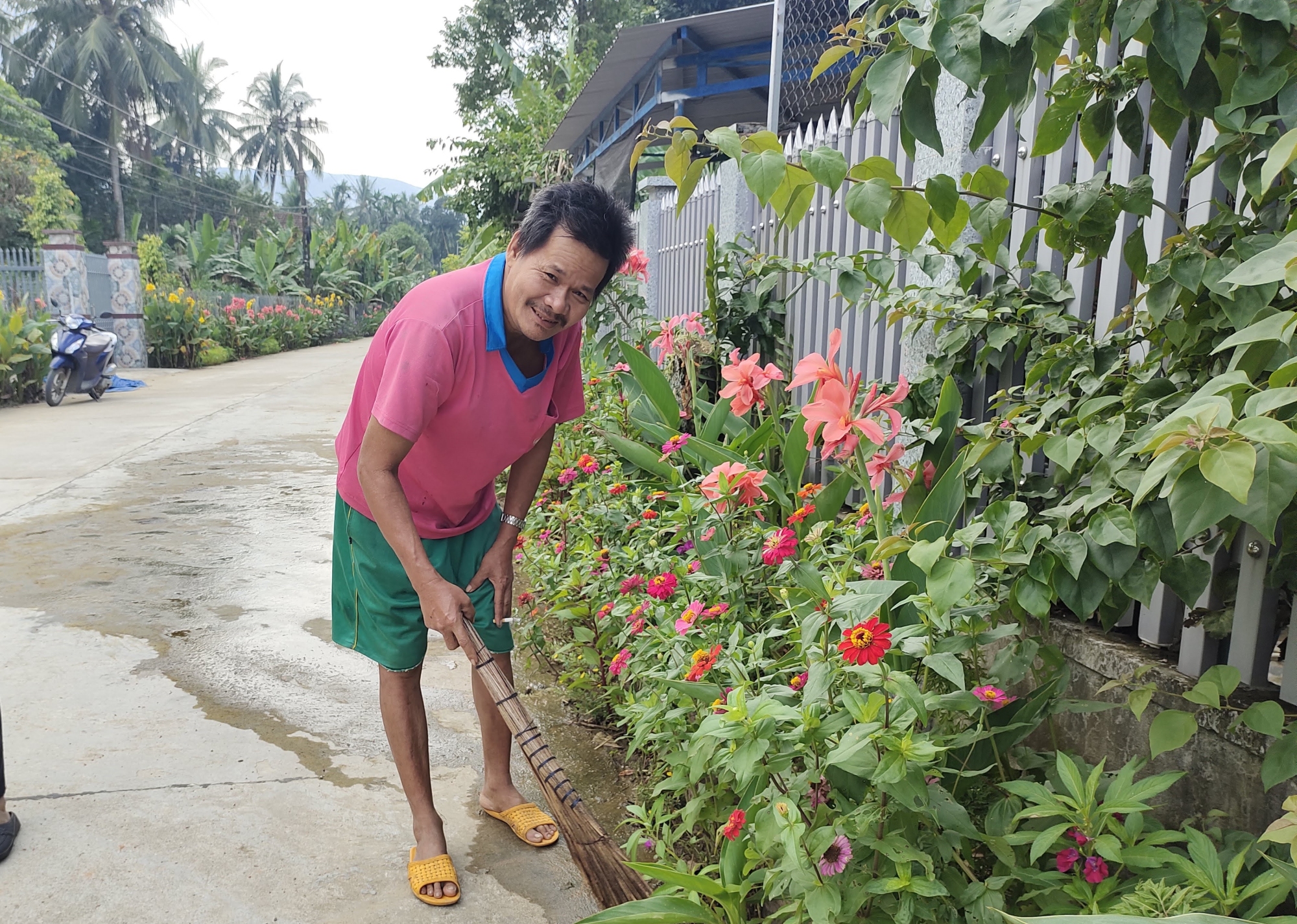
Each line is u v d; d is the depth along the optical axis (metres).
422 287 2.06
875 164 1.79
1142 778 2.12
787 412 3.96
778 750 1.76
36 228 33.12
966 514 2.76
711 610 2.32
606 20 27.86
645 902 1.68
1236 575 1.98
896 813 1.71
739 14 7.68
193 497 6.32
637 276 6.24
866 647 1.52
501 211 16.11
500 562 2.41
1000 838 1.66
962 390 3.03
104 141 49.25
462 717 3.18
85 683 3.35
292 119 65.94
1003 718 1.95
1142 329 2.17
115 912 2.11
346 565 2.30
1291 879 1.35
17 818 2.38
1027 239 2.16
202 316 18.58
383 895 2.20
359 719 3.12
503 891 2.23
